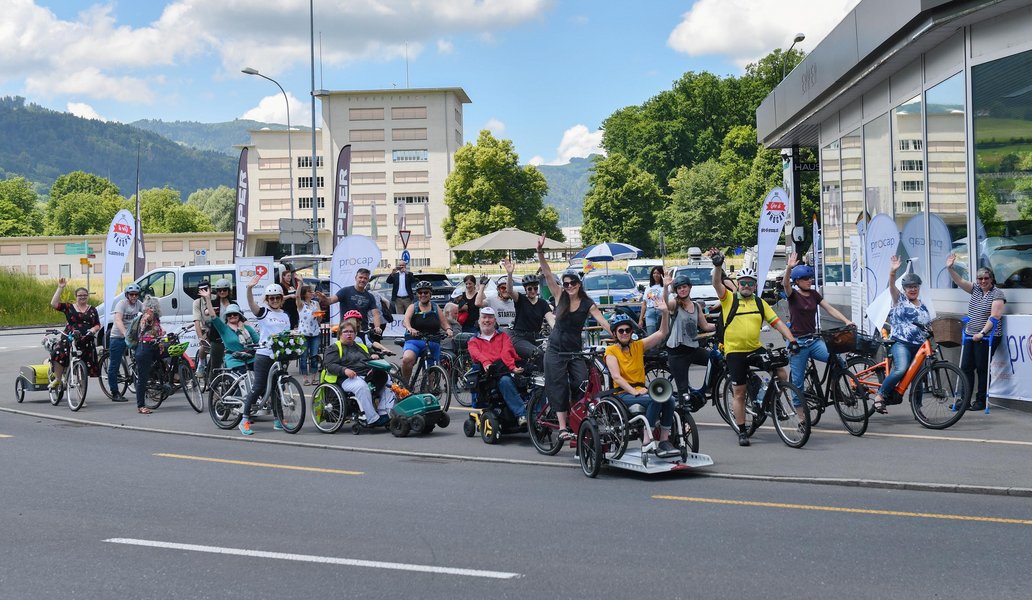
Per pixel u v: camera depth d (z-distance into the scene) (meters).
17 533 7.67
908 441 11.21
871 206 20.02
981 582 5.86
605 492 9.03
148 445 12.48
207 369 16.20
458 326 16.30
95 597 5.99
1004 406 13.37
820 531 7.26
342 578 6.28
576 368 10.56
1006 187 14.12
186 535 7.52
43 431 13.93
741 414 11.50
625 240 86.75
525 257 88.31
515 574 6.28
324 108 116.31
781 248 44.44
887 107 18.70
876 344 12.47
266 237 116.06
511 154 91.00
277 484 9.66
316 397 13.53
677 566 6.37
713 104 95.69
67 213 149.75
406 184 115.75
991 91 14.36
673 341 11.76
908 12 15.10
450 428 13.51
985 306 13.29
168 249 91.19
